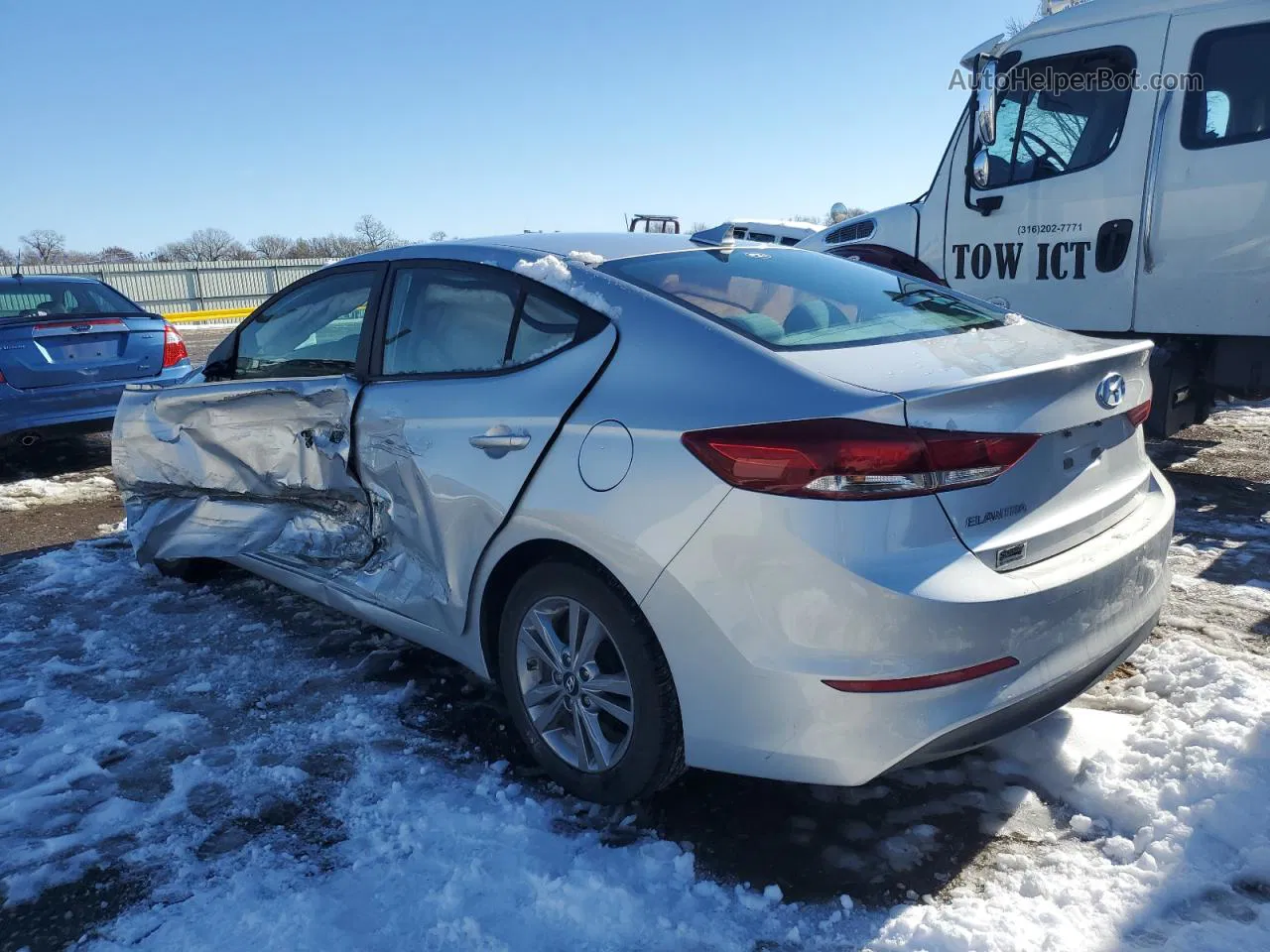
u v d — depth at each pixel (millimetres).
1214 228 5082
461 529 2779
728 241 3350
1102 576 2338
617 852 2371
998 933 2021
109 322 6934
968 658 2100
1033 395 2252
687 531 2217
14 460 7777
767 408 2182
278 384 3434
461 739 2984
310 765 2844
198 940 2111
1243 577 4004
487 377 2822
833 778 2146
